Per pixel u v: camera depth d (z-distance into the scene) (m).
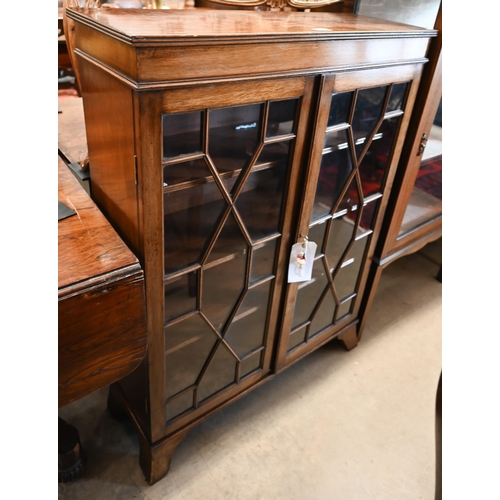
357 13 1.25
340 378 1.44
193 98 0.66
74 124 1.21
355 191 1.09
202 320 0.95
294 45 0.74
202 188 0.77
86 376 0.69
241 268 0.95
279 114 0.80
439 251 2.12
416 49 0.97
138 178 0.68
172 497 1.08
